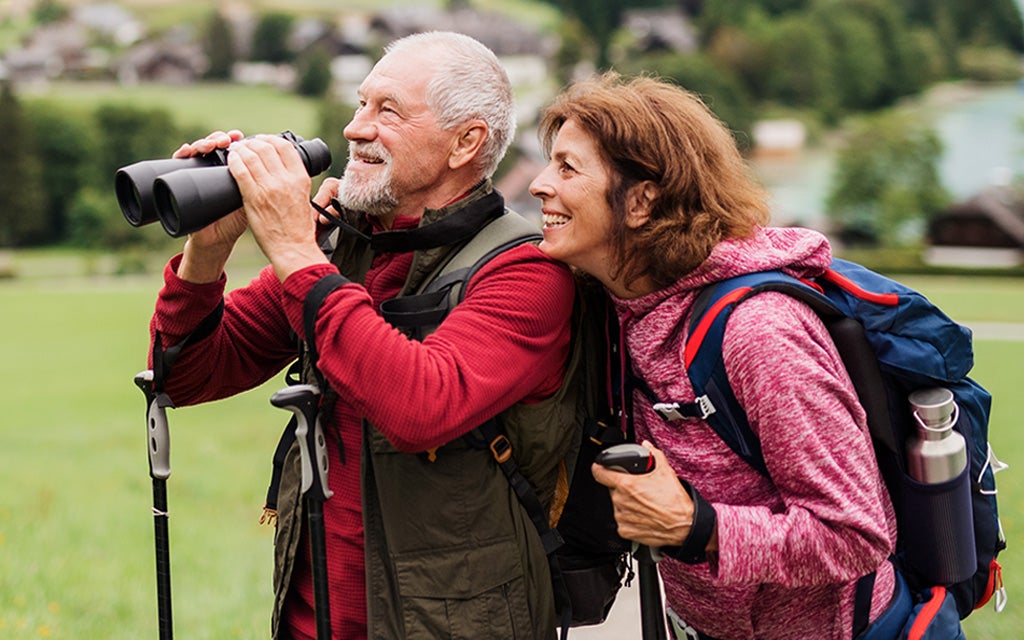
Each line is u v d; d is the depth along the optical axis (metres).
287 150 1.97
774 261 1.93
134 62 114.06
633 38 107.31
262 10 125.50
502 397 1.97
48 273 79.94
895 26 107.75
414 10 121.81
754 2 108.69
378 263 2.18
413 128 2.07
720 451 1.98
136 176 1.88
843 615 2.02
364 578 2.15
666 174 1.94
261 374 2.41
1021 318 45.16
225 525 8.62
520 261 2.05
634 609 4.23
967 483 2.03
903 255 77.06
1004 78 108.69
